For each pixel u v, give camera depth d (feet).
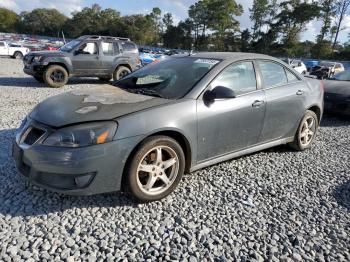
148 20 287.89
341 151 17.93
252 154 16.46
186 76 12.97
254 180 13.48
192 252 8.98
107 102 11.35
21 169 10.65
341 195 12.69
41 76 39.14
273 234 9.97
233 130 13.06
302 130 16.92
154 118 10.74
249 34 251.39
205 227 10.09
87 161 9.72
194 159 12.15
